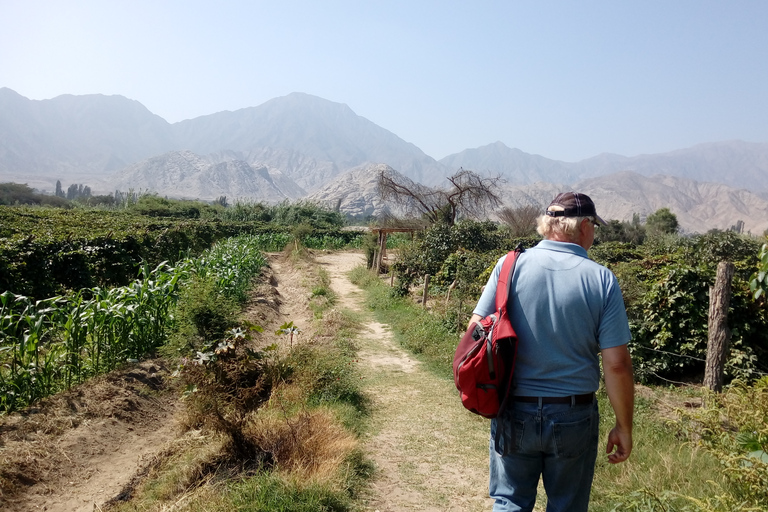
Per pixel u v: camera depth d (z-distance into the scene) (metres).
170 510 4.25
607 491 4.46
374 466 5.11
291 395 6.66
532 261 2.52
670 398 8.16
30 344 6.46
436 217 29.33
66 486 5.11
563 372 2.37
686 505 3.84
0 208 26.61
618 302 2.38
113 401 6.70
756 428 3.68
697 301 9.12
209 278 11.69
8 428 5.63
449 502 4.46
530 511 2.54
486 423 6.52
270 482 4.38
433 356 10.14
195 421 6.16
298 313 15.62
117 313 7.88
